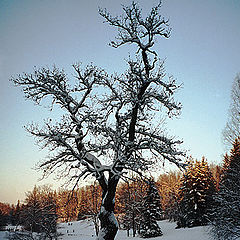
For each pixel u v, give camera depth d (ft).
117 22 34.96
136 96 33.68
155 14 34.55
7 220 241.96
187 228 121.29
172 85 33.99
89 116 33.40
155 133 35.01
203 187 119.14
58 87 33.81
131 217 126.52
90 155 32.86
